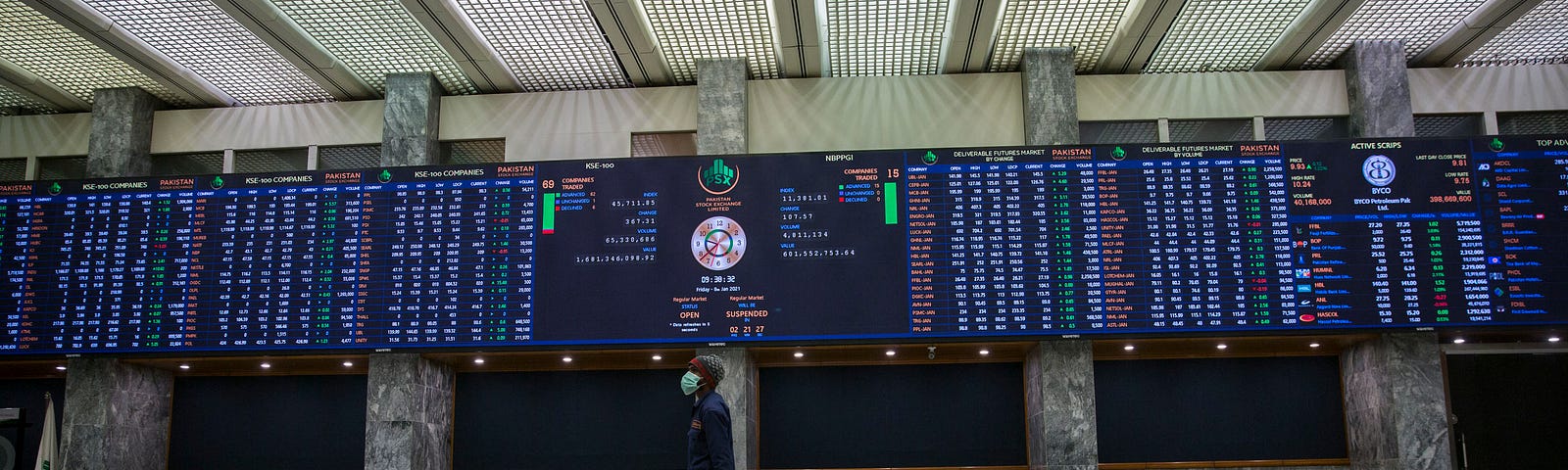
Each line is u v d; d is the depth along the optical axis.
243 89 8.42
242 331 7.29
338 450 8.09
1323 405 7.82
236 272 7.39
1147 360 7.90
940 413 7.91
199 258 7.44
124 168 8.20
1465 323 6.86
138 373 7.86
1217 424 7.78
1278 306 6.93
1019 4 7.11
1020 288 7.05
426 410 7.57
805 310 7.09
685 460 7.88
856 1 6.98
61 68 8.02
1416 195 7.05
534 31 7.39
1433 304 6.89
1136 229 7.09
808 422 7.93
